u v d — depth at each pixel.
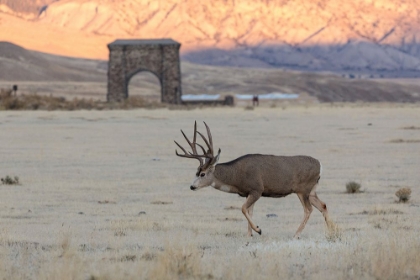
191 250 43.59
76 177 99.75
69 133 183.62
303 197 54.88
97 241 51.94
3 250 47.62
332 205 74.88
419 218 64.56
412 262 38.94
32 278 38.69
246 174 53.44
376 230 55.25
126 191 86.12
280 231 58.22
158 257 40.53
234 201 78.12
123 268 39.69
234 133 181.12
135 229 58.59
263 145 146.25
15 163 117.62
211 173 53.34
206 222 63.06
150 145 150.00
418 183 92.69
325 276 37.59
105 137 171.25
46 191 85.69
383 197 80.75
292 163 54.12
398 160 119.62
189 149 140.38
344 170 106.50
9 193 83.62
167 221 63.06
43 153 133.62
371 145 146.12
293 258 42.19
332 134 176.00
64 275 37.38
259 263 39.84
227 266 39.41
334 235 51.00
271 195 54.53
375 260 39.09
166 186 90.62
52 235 54.97
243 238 53.66
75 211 70.81
